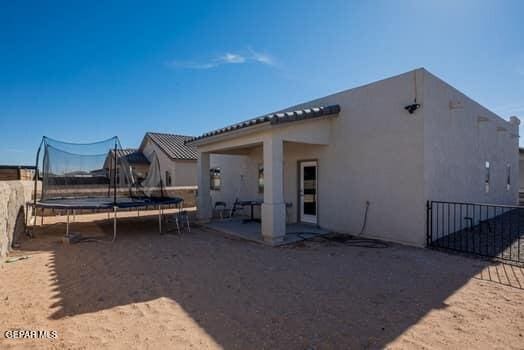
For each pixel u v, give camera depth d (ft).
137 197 34.88
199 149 33.99
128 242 23.81
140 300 12.22
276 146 23.44
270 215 22.91
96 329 9.75
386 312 11.04
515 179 46.26
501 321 10.35
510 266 16.96
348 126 26.81
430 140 22.38
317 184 29.68
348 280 14.65
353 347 8.69
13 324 10.05
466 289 13.43
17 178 38.17
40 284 14.06
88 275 15.49
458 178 26.91
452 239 23.93
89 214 41.88
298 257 19.11
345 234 26.53
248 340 9.08
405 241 22.63
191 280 14.71
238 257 19.16
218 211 43.42
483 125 33.55
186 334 9.43
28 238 25.27
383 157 24.12
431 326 9.97
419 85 21.94
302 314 10.87
